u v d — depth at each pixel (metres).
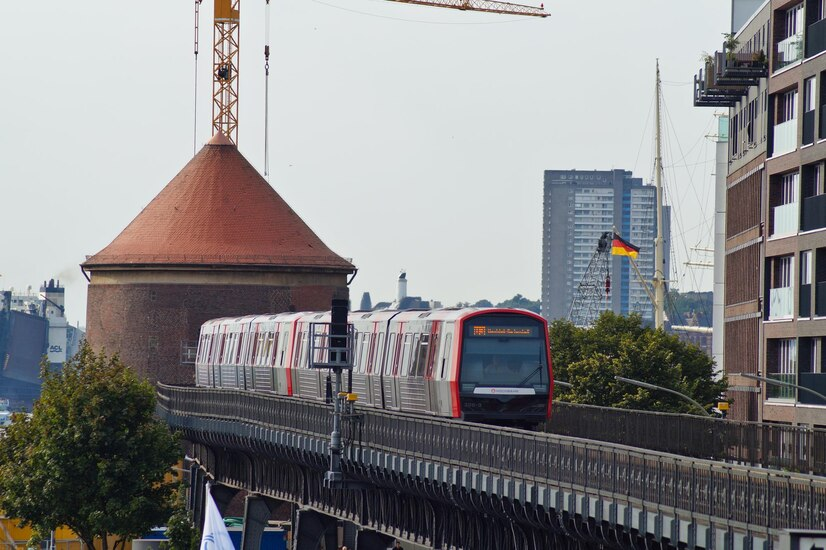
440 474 158.88
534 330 181.88
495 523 152.12
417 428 165.50
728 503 103.00
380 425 177.00
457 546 163.75
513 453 141.12
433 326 189.25
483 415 179.12
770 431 153.88
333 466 182.38
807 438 147.25
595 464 123.81
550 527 135.50
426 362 189.00
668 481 111.25
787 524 96.38
